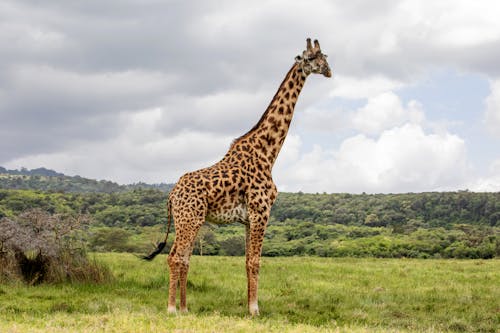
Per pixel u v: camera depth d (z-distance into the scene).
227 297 11.62
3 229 12.84
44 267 12.86
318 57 10.81
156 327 7.27
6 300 10.62
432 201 91.38
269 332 7.43
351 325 8.60
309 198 99.88
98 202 76.00
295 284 14.10
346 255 48.38
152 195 78.75
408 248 49.03
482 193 91.50
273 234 65.62
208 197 9.76
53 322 7.83
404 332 8.20
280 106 10.73
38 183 152.00
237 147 10.35
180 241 9.62
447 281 15.60
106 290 12.10
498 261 24.70
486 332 9.30
